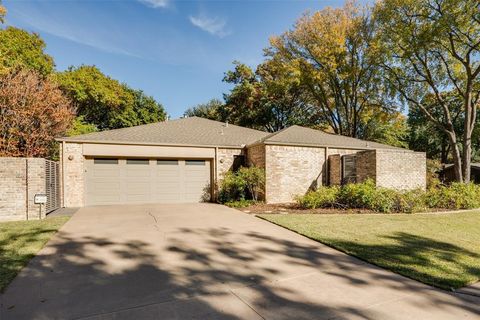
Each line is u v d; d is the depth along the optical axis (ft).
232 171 45.27
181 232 21.80
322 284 12.26
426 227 23.58
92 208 35.68
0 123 42.24
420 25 54.95
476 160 95.20
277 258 15.75
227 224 25.07
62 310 9.77
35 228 22.57
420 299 10.85
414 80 62.08
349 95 78.64
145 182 41.81
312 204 33.83
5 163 27.22
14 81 45.21
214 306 10.21
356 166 42.45
